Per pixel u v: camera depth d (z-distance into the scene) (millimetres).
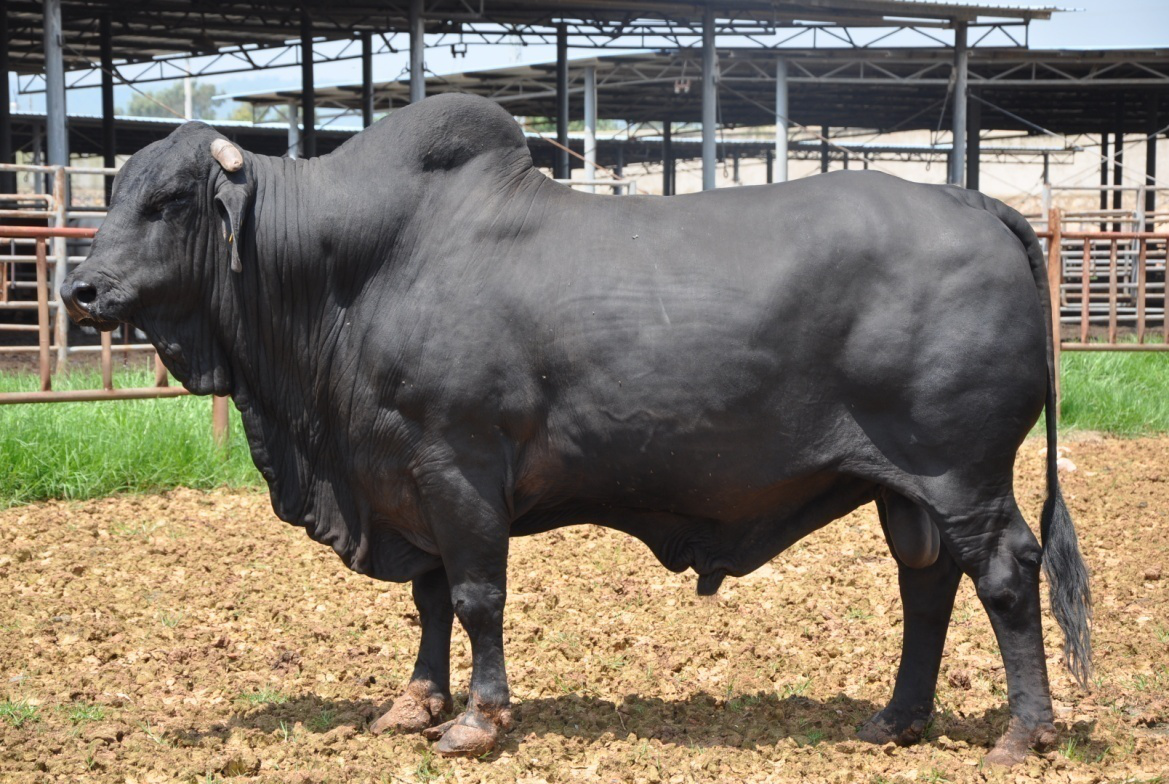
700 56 28266
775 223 4176
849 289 4074
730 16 25141
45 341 8523
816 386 4113
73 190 53656
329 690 5148
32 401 8320
